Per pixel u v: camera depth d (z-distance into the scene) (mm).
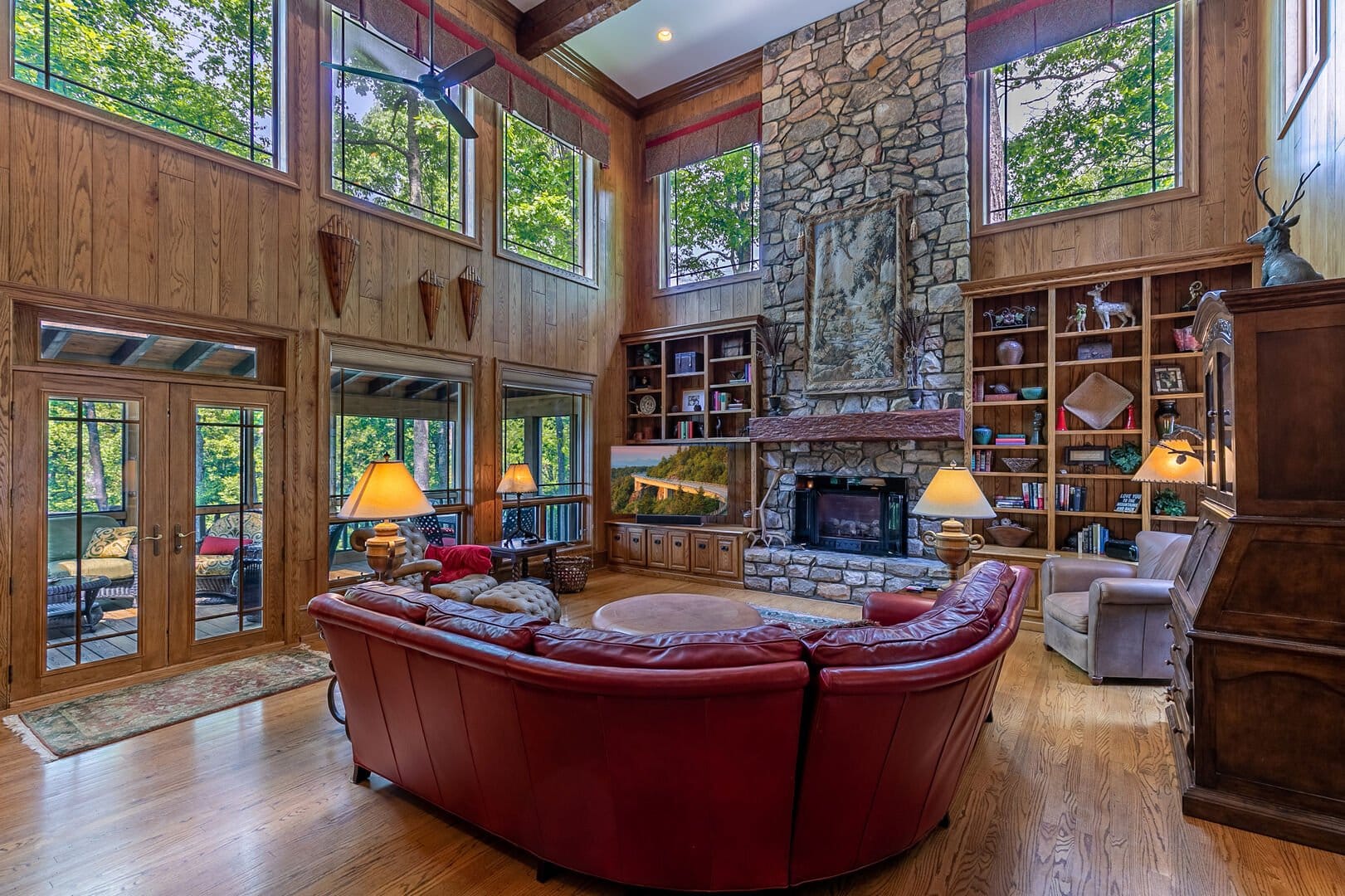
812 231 6207
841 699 1644
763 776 1707
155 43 3846
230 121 4164
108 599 3555
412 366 5168
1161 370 4676
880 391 5770
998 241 5449
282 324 4309
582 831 1860
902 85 5773
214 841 2121
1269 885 1881
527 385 6238
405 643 2076
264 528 4234
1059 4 5094
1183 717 2561
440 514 5516
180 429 3855
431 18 4508
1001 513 5344
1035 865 1976
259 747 2814
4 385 3197
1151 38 4910
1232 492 2352
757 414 6355
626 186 7477
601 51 6660
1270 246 2600
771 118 6520
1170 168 4828
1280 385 2146
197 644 3912
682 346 7156
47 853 2045
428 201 5418
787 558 5883
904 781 1863
